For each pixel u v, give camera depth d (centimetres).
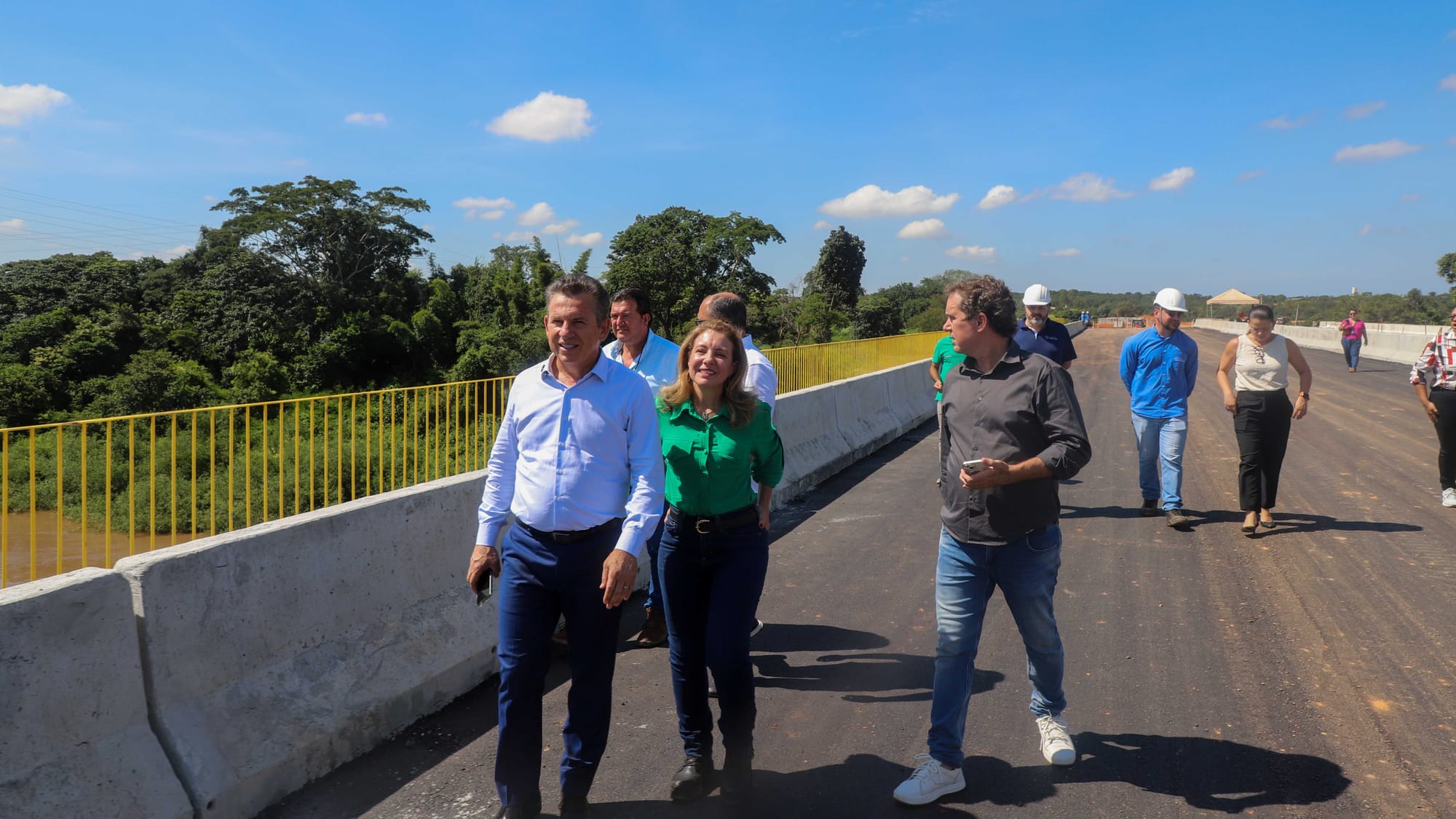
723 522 309
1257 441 652
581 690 291
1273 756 329
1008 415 296
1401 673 402
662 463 295
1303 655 427
